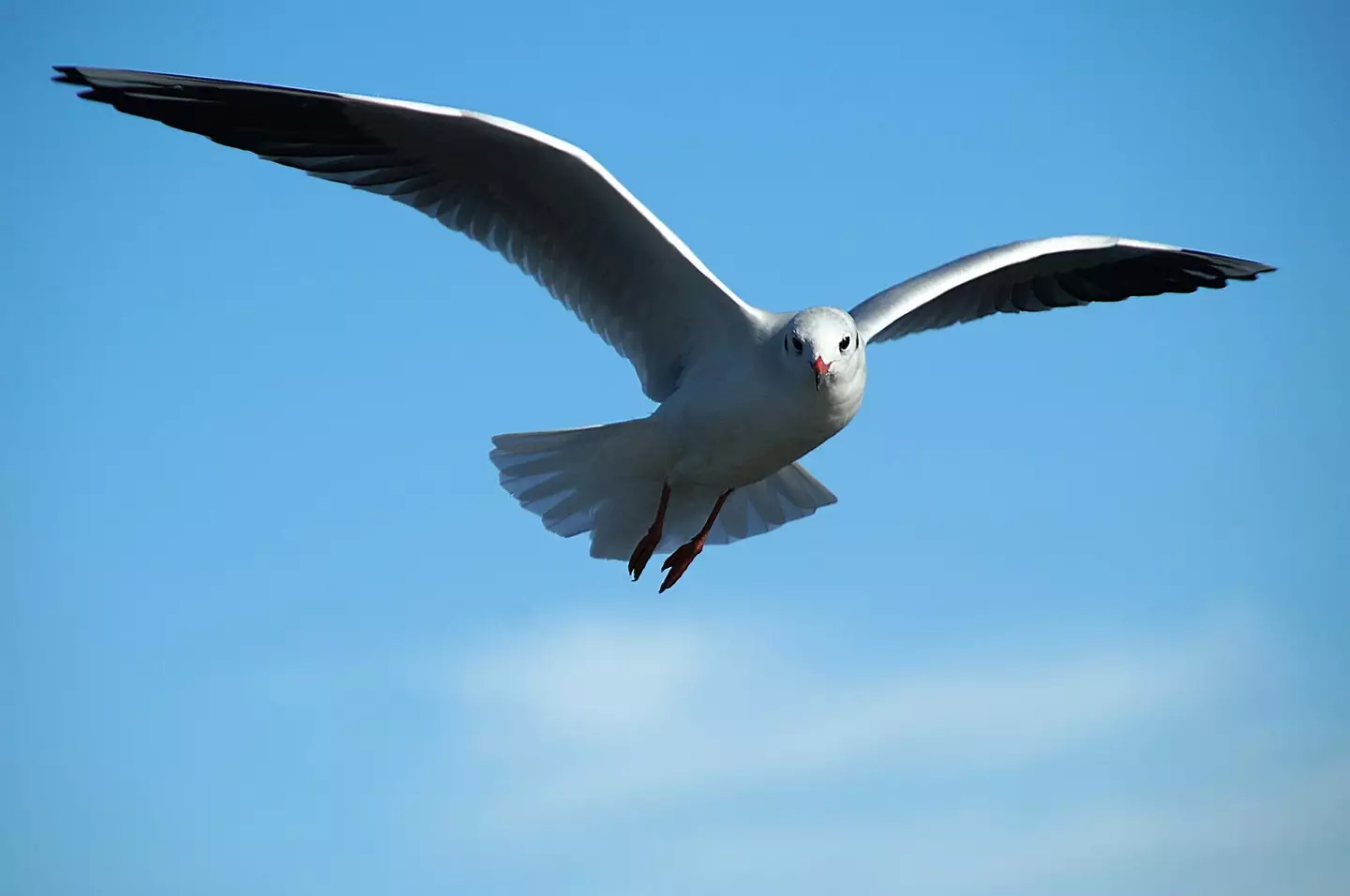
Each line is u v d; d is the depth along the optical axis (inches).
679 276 456.8
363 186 449.4
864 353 452.1
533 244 470.3
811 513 520.7
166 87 411.5
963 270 514.9
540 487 495.5
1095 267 574.2
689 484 503.8
